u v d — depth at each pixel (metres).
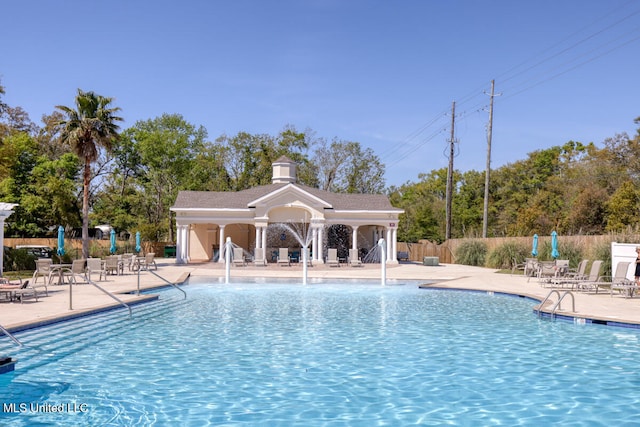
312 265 38.44
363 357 10.41
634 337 12.50
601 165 54.66
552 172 69.00
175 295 21.12
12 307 15.28
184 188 67.62
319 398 7.84
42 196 50.19
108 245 52.12
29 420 6.89
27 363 9.88
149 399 7.78
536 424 6.79
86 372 9.23
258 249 38.69
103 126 39.84
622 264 19.61
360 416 7.07
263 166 68.25
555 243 27.67
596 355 10.62
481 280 26.86
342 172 73.12
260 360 10.13
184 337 12.42
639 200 44.56
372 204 45.44
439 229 68.88
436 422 6.85
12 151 42.19
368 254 47.56
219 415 7.10
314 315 15.98
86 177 39.81
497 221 66.75
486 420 6.93
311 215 41.91
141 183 71.69
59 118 67.25
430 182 92.19
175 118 71.00
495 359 10.27
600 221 47.91
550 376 9.05
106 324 14.11
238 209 41.31
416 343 11.78
